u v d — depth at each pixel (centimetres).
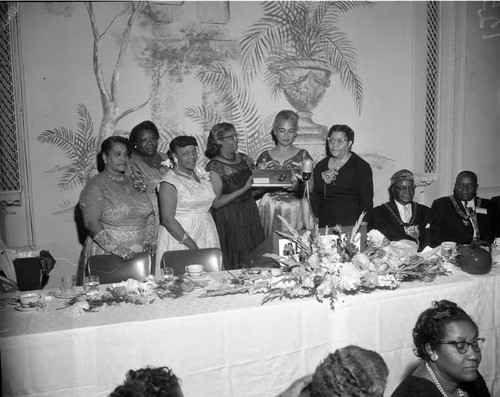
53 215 477
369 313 300
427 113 617
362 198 480
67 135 475
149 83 493
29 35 456
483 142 646
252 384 281
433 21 607
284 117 501
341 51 564
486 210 479
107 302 285
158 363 263
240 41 520
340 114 571
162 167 487
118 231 412
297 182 478
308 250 309
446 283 320
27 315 270
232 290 303
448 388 205
